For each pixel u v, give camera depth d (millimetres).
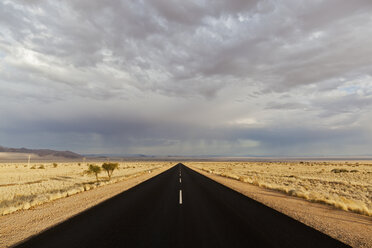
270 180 25312
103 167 28250
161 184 19547
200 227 6684
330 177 30906
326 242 5496
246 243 5348
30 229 6621
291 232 6215
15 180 27969
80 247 5133
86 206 9969
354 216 8508
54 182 23828
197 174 34125
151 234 6035
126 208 9492
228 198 12102
